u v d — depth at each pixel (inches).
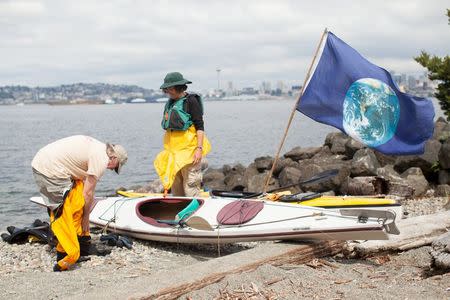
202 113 315.6
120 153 267.6
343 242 273.1
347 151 605.9
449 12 498.3
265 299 205.3
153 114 6806.1
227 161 1290.6
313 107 312.7
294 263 251.6
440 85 522.9
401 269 245.9
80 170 259.0
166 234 293.4
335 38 311.6
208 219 290.7
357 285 223.1
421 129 306.2
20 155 1449.3
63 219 250.7
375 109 307.6
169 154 313.7
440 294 208.4
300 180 561.9
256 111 6998.0
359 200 293.3
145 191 666.8
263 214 282.8
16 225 613.3
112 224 316.5
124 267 255.6
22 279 236.2
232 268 225.9
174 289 203.5
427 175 527.8
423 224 295.0
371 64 311.3
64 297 196.7
